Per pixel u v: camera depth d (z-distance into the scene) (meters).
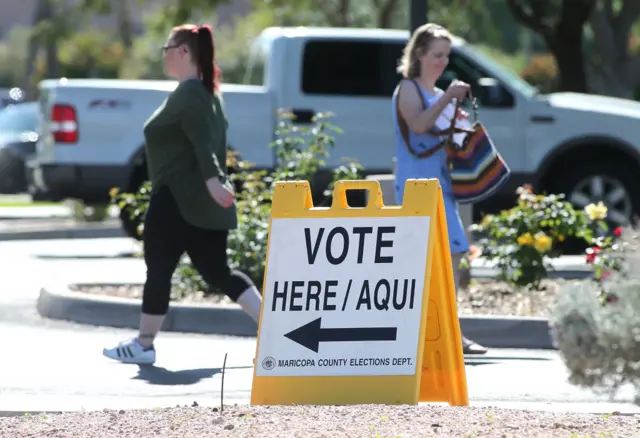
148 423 15.88
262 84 43.06
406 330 17.53
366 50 42.72
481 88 42.53
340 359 17.59
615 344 16.20
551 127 42.78
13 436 15.43
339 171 33.62
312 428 15.01
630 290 16.52
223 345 26.62
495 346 26.47
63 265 42.78
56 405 20.05
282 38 42.50
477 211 43.34
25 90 126.62
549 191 43.34
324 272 17.80
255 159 42.03
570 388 21.78
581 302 16.47
